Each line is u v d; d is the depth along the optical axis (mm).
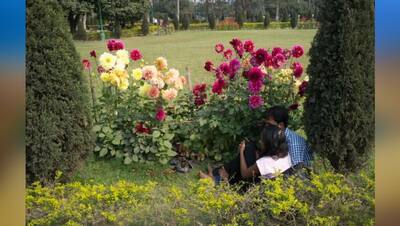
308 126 3342
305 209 2506
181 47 9891
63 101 3113
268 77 4113
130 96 4180
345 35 3088
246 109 3996
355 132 3195
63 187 2834
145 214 2641
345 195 2689
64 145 3160
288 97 4109
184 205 2666
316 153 3439
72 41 3213
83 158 3367
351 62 3098
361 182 2895
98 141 4078
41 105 3029
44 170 3076
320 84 3199
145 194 2777
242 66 4223
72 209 2621
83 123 3244
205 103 4301
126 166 4027
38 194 2826
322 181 2848
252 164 3393
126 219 2607
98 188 2830
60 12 3166
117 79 4004
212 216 2590
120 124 4086
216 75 4148
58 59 3066
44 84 3025
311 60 3268
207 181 2807
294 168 3268
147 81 4148
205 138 4164
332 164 3371
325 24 3172
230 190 2850
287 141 3357
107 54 4078
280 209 2479
